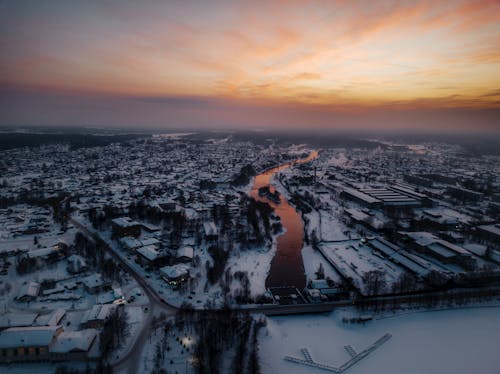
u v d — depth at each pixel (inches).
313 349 6240.2
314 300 7859.3
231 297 7755.9
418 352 6240.2
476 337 6707.7
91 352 5679.1
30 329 5772.6
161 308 7229.3
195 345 5930.1
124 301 7436.0
